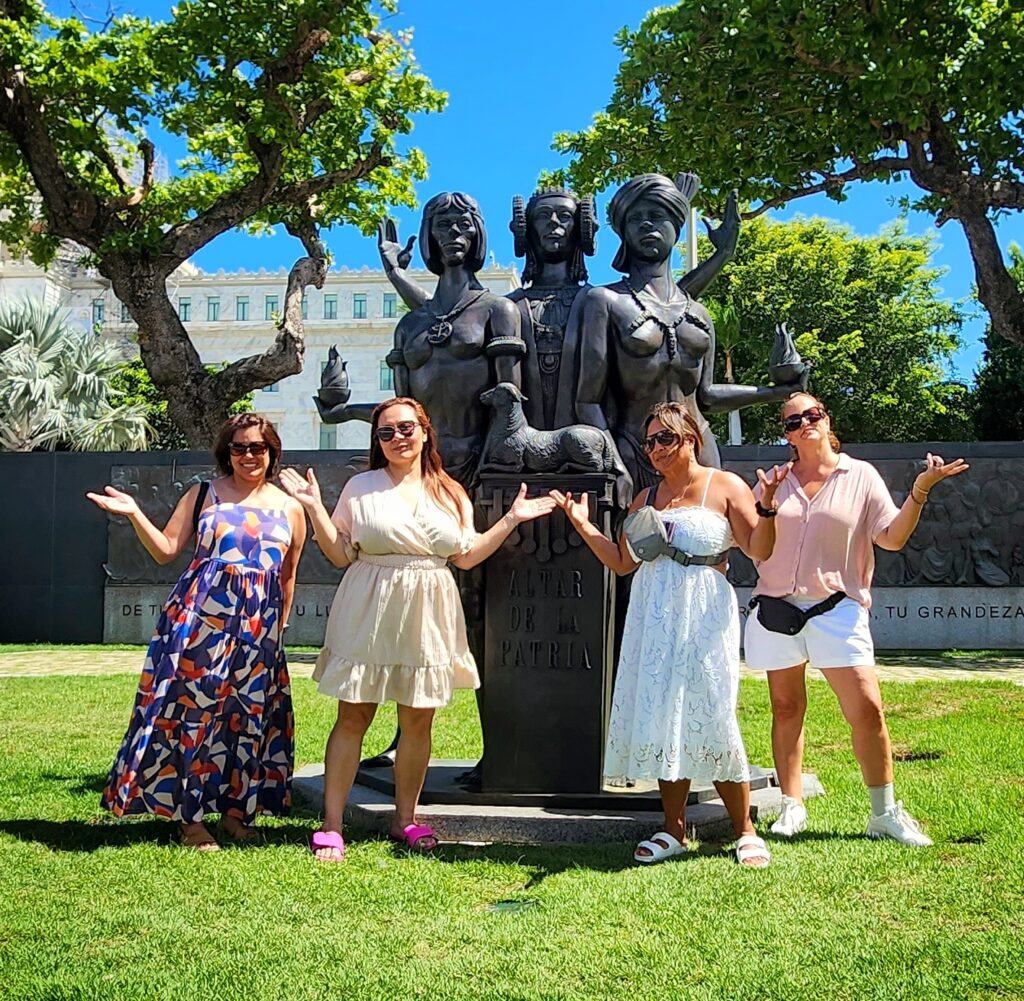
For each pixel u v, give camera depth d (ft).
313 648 51.70
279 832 14.85
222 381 60.54
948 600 49.44
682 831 13.50
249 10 54.70
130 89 55.77
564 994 8.83
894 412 104.27
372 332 176.76
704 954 9.71
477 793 15.44
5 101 54.65
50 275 158.61
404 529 13.55
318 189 63.93
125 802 13.70
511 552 15.61
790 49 44.96
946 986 8.93
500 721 15.51
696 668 12.89
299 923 10.65
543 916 10.78
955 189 48.32
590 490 15.29
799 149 50.11
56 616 54.75
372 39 61.93
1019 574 49.29
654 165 55.47
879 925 10.45
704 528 13.21
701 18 45.80
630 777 12.95
